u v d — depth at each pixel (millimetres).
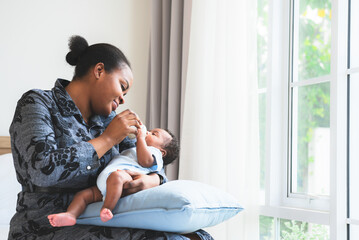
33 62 3043
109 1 3301
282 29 2469
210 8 2617
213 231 2383
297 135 2367
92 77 1479
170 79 2902
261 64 2568
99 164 1323
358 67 1975
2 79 2957
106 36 3279
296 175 2359
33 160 1249
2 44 2971
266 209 2410
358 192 1971
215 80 2512
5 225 2193
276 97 2447
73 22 3176
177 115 2875
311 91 2281
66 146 1384
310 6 2330
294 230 2266
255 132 2291
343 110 2021
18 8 3023
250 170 2273
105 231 1285
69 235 1282
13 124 1349
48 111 1372
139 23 3402
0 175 2389
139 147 1517
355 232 1957
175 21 2914
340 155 1998
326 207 2131
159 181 1514
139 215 1269
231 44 2418
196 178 2582
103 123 1651
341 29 2045
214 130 2490
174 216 1223
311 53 2305
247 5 2363
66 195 1365
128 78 1535
